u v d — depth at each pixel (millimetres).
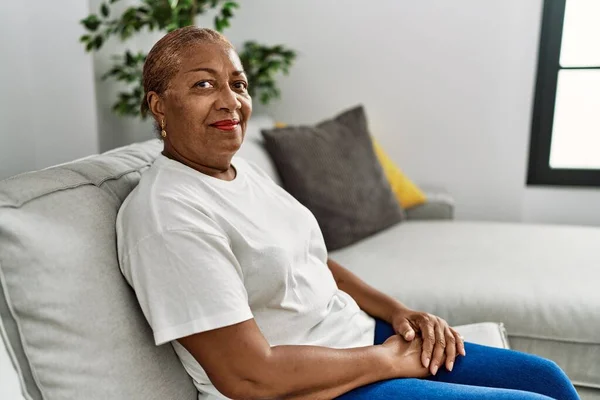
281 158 1835
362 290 1256
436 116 2496
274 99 2627
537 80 2438
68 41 2006
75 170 939
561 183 2516
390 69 2488
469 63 2408
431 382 895
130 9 1992
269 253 928
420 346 1053
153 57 958
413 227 2092
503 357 1031
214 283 792
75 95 2053
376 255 1742
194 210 863
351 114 2146
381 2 2424
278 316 959
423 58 2447
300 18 2514
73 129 2076
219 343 791
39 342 751
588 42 2414
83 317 782
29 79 1976
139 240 822
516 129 2432
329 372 859
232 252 886
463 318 1390
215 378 812
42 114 2027
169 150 1002
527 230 2008
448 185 2561
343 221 1858
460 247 1795
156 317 784
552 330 1331
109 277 833
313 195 1829
